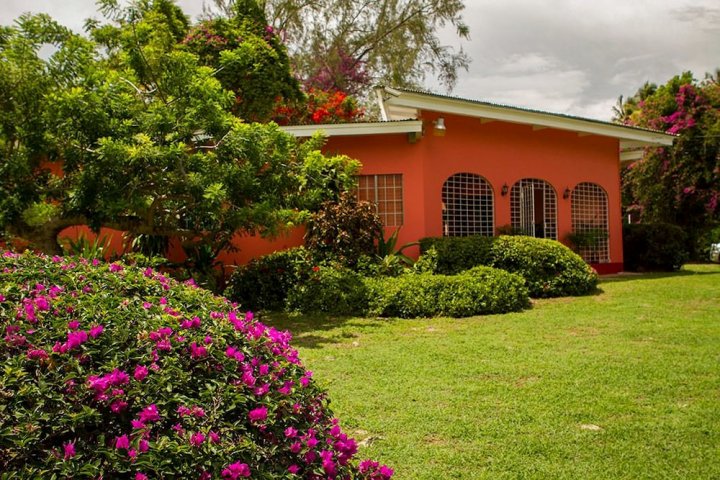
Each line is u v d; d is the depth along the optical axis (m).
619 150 15.09
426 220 11.20
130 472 1.62
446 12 21.78
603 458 3.08
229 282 9.15
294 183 7.90
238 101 13.38
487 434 3.42
